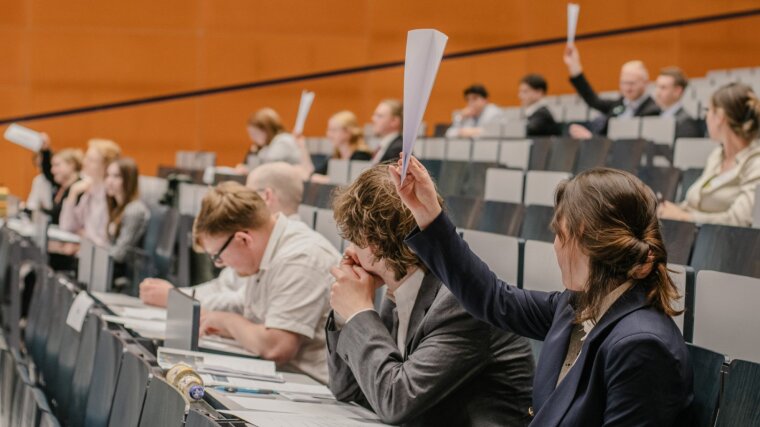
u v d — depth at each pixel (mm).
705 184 3934
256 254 2836
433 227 1825
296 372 2758
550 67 10820
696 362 1608
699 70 11031
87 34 10023
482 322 1978
